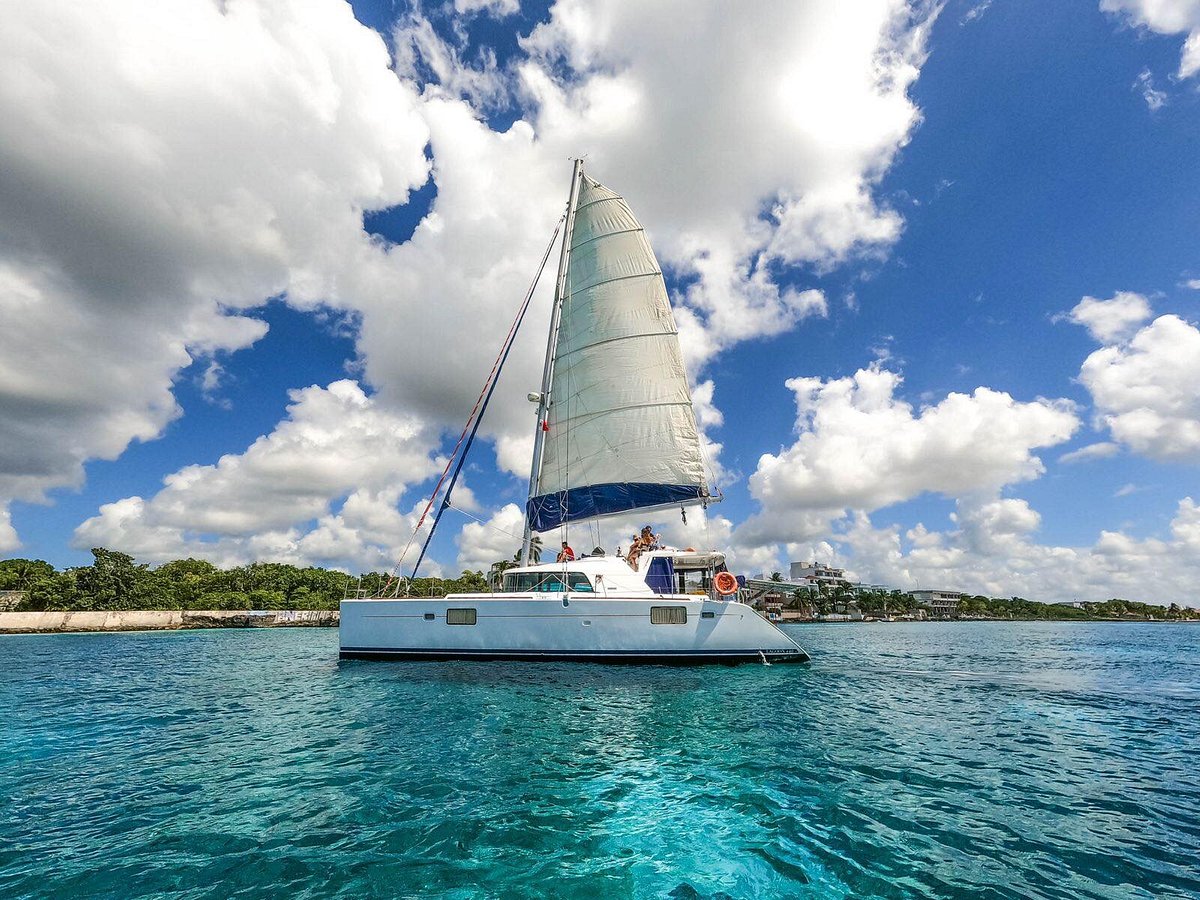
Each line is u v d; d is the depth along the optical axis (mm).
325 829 4832
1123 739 8344
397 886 3896
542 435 17719
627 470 16484
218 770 6445
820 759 6906
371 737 7789
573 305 17891
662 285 17188
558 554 16734
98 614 60906
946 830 4891
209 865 4195
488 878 4008
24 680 14734
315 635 48219
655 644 13742
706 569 15852
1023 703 11273
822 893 3836
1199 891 3893
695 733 8016
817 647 28703
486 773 6301
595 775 6238
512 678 12172
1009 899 3758
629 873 4090
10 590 67250
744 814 5188
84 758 6988
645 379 16766
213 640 38719
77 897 3771
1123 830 4945
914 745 7645
